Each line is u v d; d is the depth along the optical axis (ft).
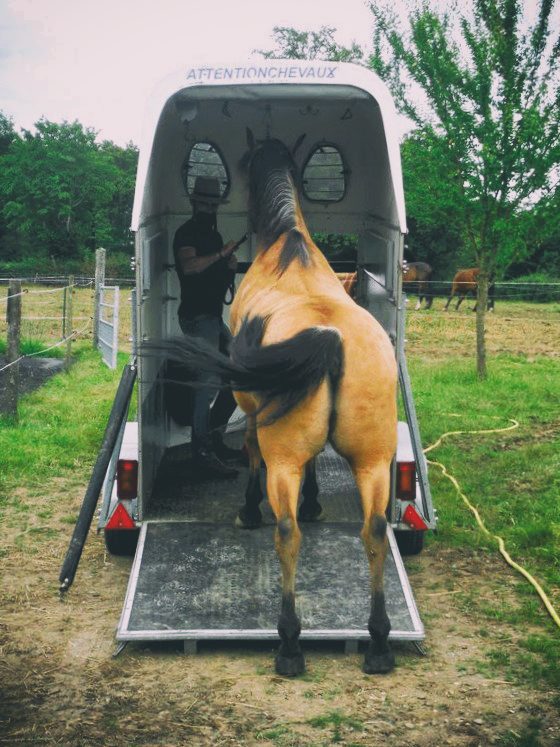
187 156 19.97
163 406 19.35
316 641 13.03
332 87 14.47
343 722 10.75
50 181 191.31
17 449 23.94
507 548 17.28
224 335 18.16
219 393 18.83
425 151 35.24
